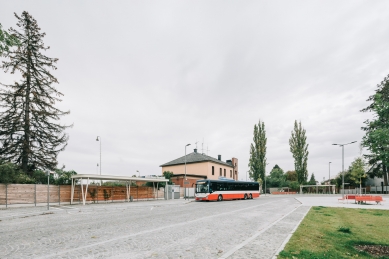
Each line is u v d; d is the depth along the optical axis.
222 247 7.66
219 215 16.80
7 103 27.67
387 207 23.42
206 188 34.25
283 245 7.62
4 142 27.38
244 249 7.26
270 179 86.44
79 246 7.77
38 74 29.53
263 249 7.26
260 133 62.09
